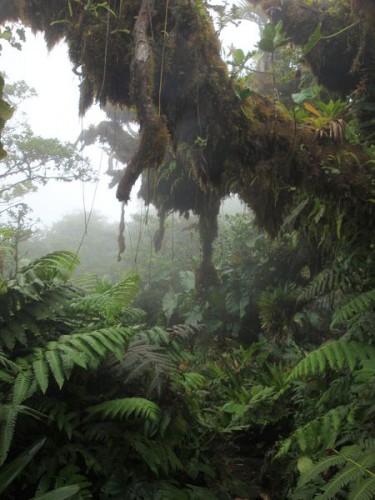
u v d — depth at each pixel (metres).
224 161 2.28
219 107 2.14
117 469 1.97
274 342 4.48
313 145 2.19
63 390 2.17
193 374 3.08
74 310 2.54
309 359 2.29
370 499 1.45
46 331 2.34
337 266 2.85
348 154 2.18
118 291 2.80
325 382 2.84
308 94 2.80
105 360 2.33
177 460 2.12
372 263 2.39
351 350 2.21
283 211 2.51
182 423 2.37
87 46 2.18
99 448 2.01
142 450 1.97
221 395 3.78
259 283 5.35
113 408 2.02
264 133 2.18
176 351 2.74
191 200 4.54
